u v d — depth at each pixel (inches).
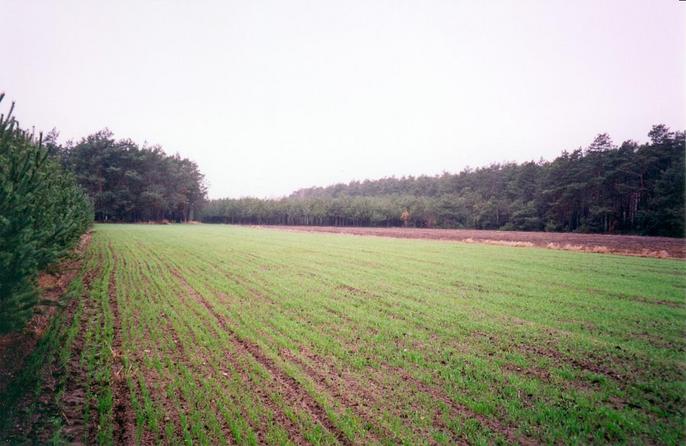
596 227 2785.4
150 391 280.1
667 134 2640.3
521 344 393.7
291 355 355.6
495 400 272.8
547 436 228.5
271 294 614.2
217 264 949.8
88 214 1027.3
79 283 636.7
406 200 4431.6
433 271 876.6
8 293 238.2
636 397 280.1
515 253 1301.7
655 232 2346.2
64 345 358.0
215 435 227.0
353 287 681.0
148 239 1664.6
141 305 520.1
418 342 396.5
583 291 657.6
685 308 545.0
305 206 4781.0
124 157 3595.0
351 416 248.5
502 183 4397.1
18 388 273.1
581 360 351.9
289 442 220.4
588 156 2940.5
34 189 275.0
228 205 5172.2
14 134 306.2
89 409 254.7
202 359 340.8
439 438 224.5
